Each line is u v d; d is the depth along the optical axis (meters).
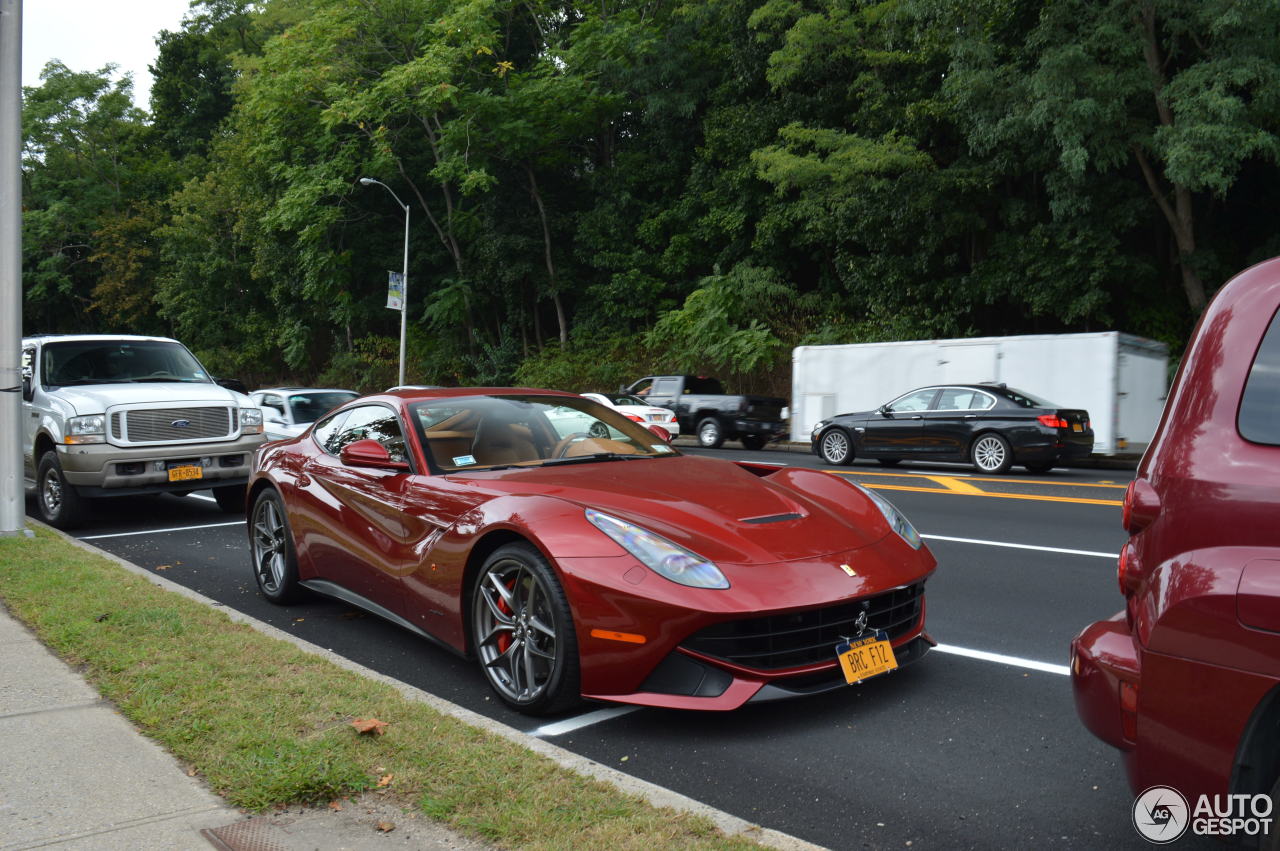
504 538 4.07
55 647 4.49
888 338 24.22
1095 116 17.28
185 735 3.32
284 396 13.60
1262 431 2.15
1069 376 15.89
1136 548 2.38
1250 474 2.11
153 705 3.63
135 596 5.46
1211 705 2.07
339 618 5.61
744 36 29.58
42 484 9.38
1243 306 2.30
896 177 24.02
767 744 3.55
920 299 23.94
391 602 4.78
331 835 2.66
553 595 3.69
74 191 57.12
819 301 27.48
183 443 9.36
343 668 4.16
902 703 3.99
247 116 39.56
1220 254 20.88
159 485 9.27
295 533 5.66
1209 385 2.28
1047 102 17.36
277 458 6.04
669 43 33.38
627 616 3.53
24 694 3.83
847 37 25.88
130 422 9.07
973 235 23.36
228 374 48.53
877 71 25.02
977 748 3.49
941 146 24.64
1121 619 2.54
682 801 2.86
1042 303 20.86
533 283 36.91
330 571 5.37
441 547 4.31
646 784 2.98
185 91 56.84
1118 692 2.32
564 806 2.79
